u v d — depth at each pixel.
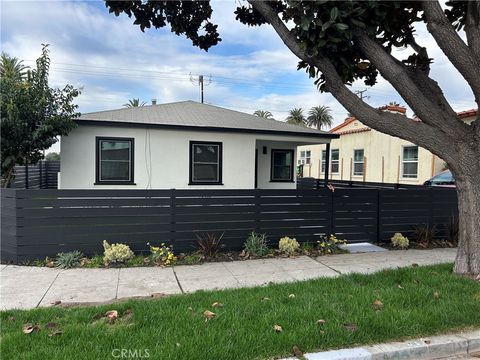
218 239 6.84
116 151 10.48
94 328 3.46
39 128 8.49
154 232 6.54
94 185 10.27
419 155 15.92
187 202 6.68
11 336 3.29
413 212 8.21
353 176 20.66
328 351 3.23
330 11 4.55
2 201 6.12
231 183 11.50
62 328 3.48
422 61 5.93
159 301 4.22
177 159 10.98
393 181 17.44
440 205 8.38
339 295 4.42
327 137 12.37
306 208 7.42
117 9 6.17
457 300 4.23
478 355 3.41
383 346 3.34
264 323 3.61
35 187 14.56
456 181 5.42
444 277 5.11
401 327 3.59
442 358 3.37
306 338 3.34
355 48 5.48
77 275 5.45
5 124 8.08
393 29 5.78
